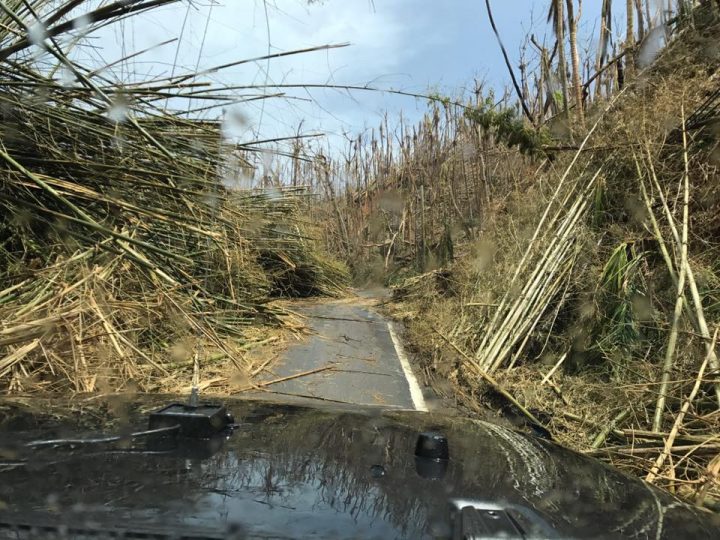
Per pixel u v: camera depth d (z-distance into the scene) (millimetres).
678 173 6242
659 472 3512
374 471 1686
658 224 5941
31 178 4590
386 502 1453
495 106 8383
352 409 2654
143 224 5773
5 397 2479
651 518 1567
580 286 6223
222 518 1299
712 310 4949
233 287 7500
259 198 10203
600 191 6797
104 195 5301
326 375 5988
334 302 13188
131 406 2350
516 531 1316
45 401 2387
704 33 7328
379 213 21828
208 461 1663
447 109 14312
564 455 2172
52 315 4188
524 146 8273
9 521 1246
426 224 17797
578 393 4961
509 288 6844
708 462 3549
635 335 5242
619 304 5492
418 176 18344
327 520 1323
